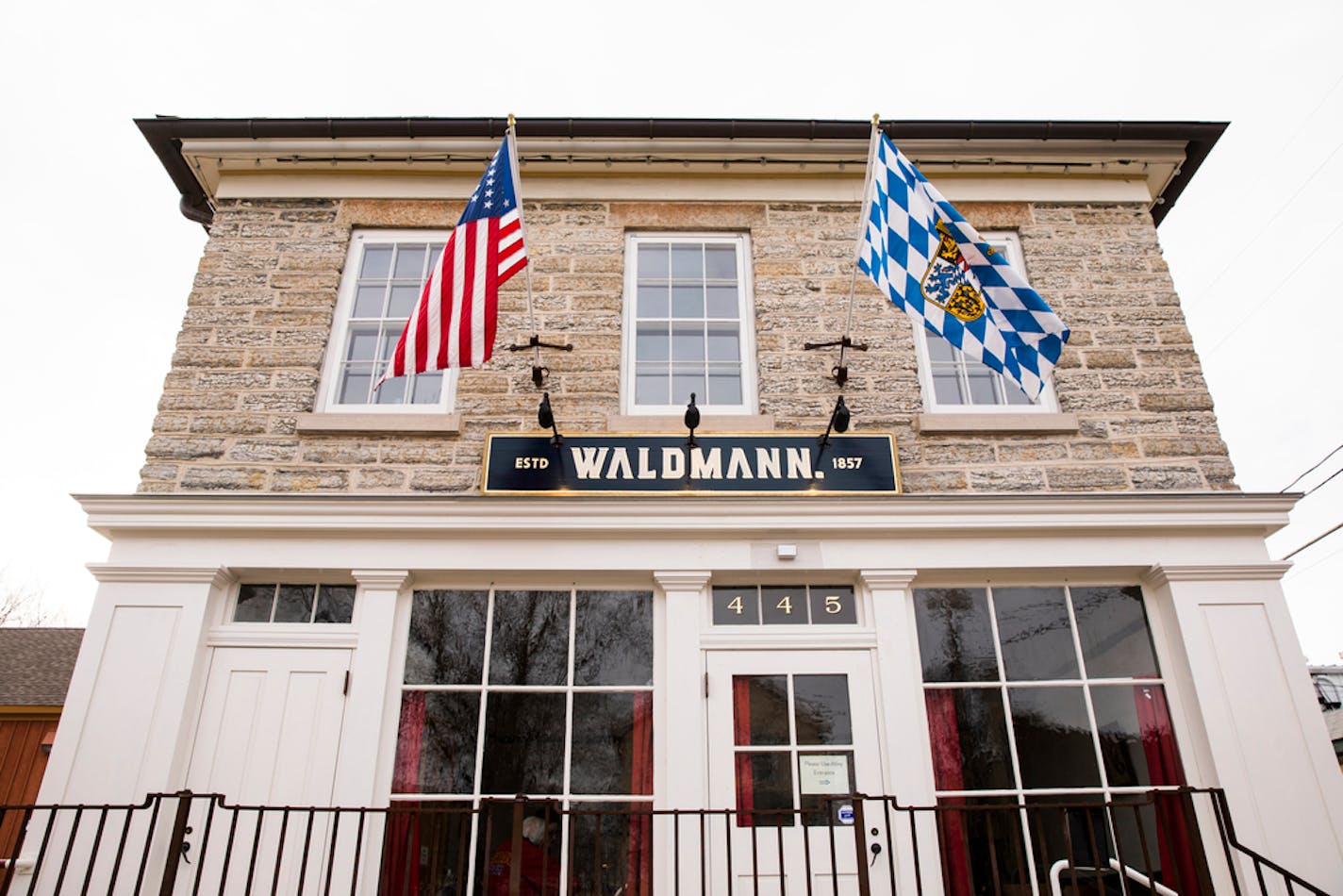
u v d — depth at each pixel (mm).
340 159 6660
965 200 6715
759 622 5375
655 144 6594
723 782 4965
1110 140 6629
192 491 5512
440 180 6758
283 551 5324
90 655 4996
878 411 5898
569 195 6691
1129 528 5402
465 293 5129
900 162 5414
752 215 6656
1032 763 5055
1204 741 4965
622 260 6469
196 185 6969
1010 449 5758
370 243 6594
